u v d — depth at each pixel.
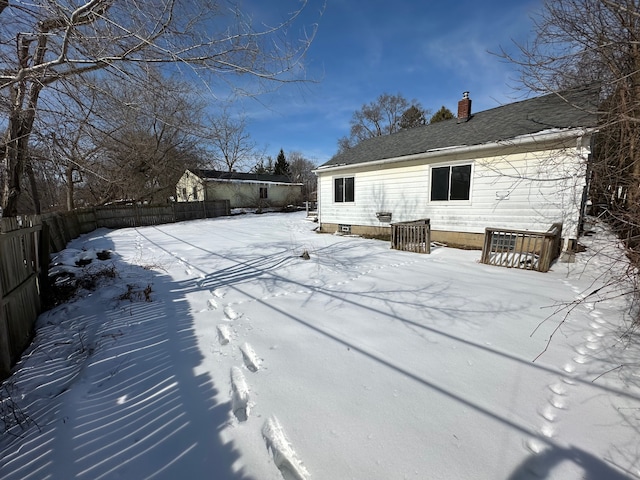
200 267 6.51
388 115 39.69
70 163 4.51
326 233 12.13
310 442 1.80
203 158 18.09
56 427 2.02
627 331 3.09
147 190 18.30
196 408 2.14
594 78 4.68
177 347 3.04
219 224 16.56
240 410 2.11
